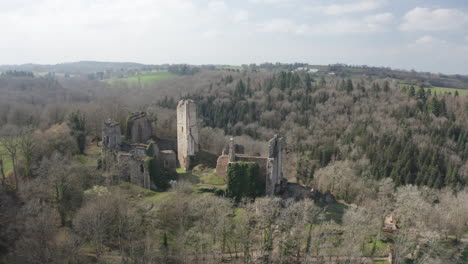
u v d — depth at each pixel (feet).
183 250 161.58
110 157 223.71
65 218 177.78
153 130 336.90
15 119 336.70
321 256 174.50
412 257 190.70
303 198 232.53
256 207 195.21
